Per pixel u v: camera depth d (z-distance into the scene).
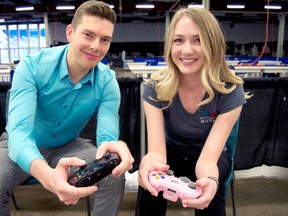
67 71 1.04
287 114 1.69
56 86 1.05
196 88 1.07
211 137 1.02
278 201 1.72
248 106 1.65
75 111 1.11
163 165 0.86
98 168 0.69
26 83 0.99
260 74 2.61
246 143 1.72
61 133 1.16
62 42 11.63
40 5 7.93
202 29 0.95
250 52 12.12
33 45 11.09
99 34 0.96
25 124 0.90
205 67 0.99
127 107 1.60
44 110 1.10
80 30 0.96
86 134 1.60
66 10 8.02
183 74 1.05
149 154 0.96
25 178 1.05
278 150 1.76
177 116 1.11
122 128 1.62
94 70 1.12
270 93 1.65
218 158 0.99
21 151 0.80
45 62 1.05
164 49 1.08
